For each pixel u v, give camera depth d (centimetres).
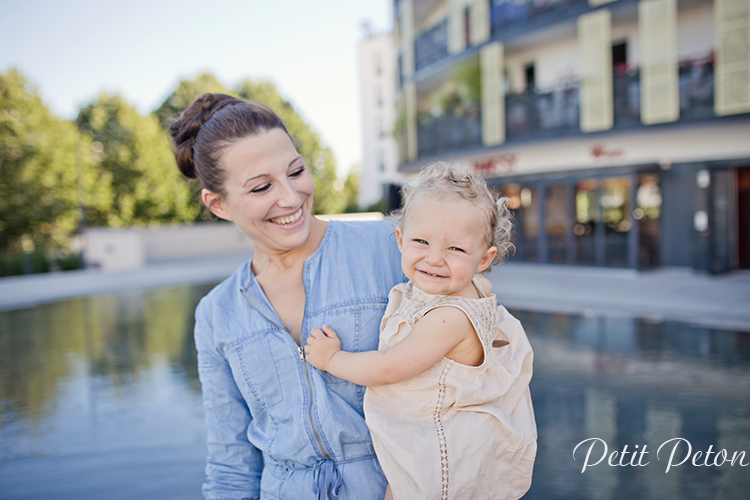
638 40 1332
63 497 349
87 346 848
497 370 109
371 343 118
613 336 728
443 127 1675
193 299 1336
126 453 423
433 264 104
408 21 1834
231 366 123
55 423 504
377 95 3369
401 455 104
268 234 114
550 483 342
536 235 1481
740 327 739
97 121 3100
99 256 2370
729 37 1121
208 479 130
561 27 1362
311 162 3859
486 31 1509
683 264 1241
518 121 1477
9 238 2642
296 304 122
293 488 115
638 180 1267
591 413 462
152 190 3108
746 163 1149
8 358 784
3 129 2503
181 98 3375
